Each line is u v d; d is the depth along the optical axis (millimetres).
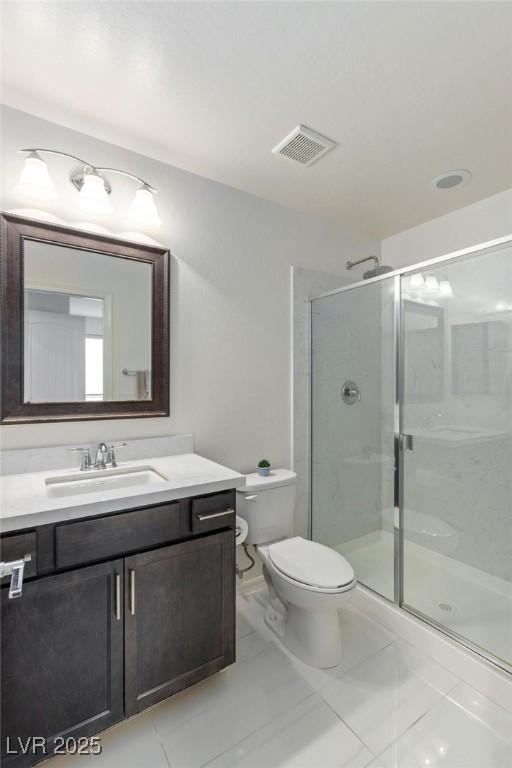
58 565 1099
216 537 1397
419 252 2588
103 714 1173
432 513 2014
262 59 1268
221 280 2061
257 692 1445
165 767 1167
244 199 2146
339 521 2312
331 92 1417
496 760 1180
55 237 1572
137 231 1788
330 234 2541
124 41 1201
